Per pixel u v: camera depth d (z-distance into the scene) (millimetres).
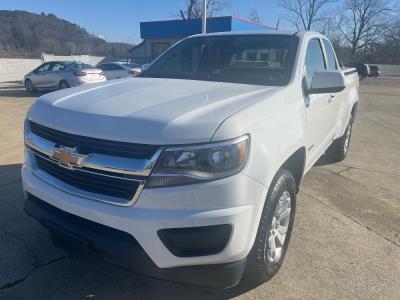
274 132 2588
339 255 3412
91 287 2863
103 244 2305
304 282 3004
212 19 26422
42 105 2764
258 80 3426
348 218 4164
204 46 4070
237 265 2342
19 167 5387
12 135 7418
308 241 3623
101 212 2262
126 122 2246
